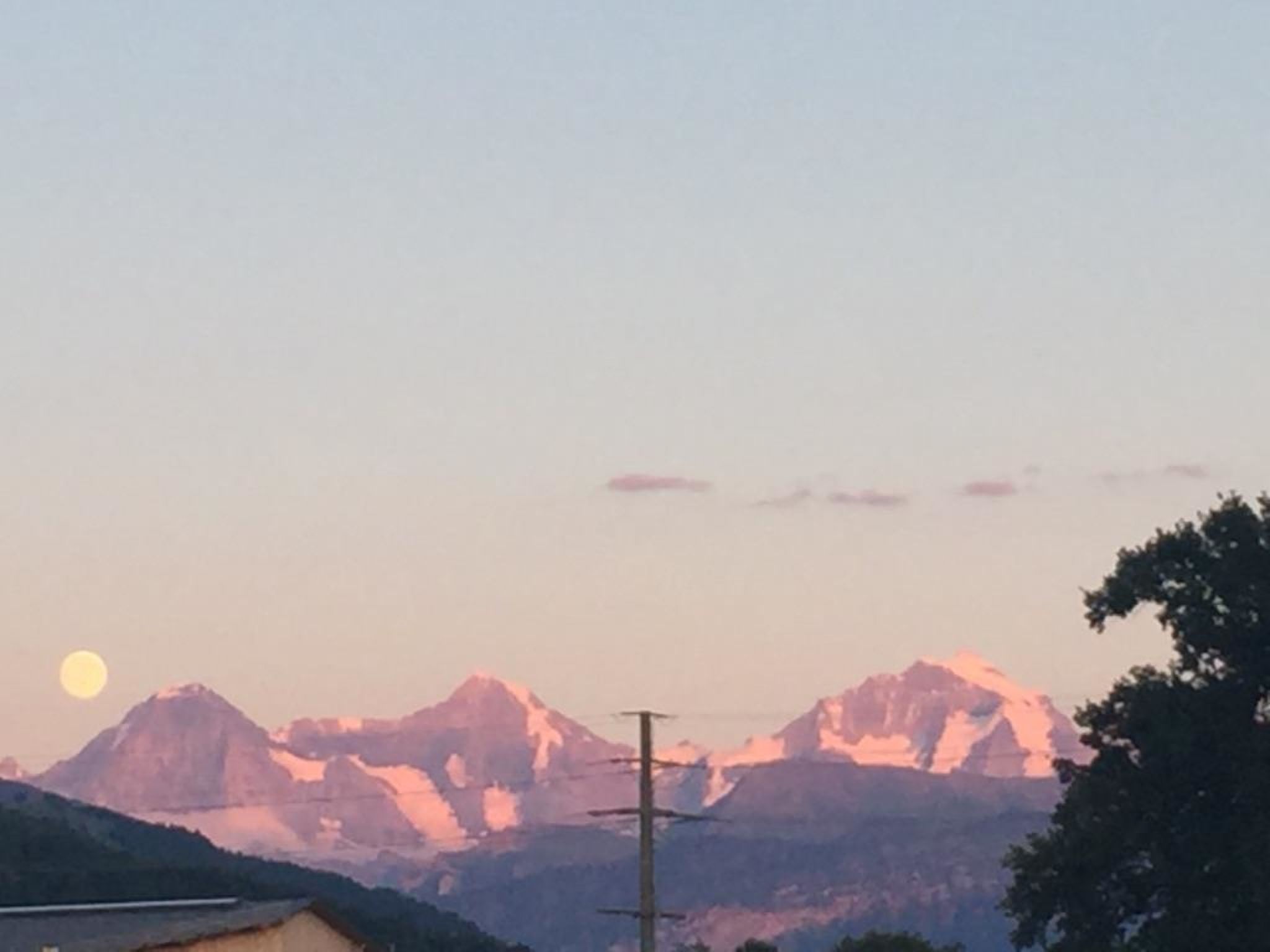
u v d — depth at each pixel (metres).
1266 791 82.31
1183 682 87.12
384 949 78.06
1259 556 86.25
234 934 70.62
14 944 79.38
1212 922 82.44
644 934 84.44
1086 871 85.12
